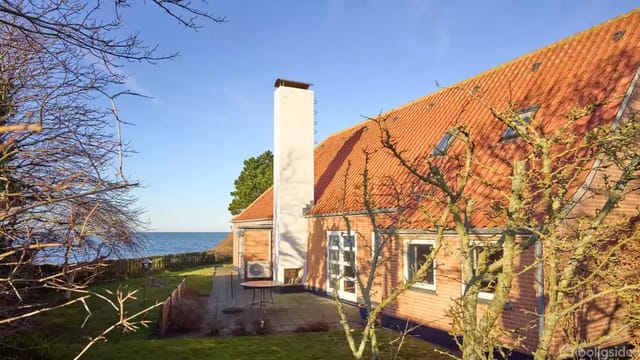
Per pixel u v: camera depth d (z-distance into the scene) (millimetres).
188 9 4891
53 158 5523
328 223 15773
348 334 4305
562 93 10211
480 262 4211
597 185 7945
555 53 11883
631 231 6918
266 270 18984
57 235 4441
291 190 17531
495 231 8039
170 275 24984
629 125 4441
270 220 20062
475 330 3828
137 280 21625
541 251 6551
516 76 12570
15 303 5176
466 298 3959
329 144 22875
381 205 12273
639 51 9281
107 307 13930
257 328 10844
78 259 4086
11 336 6801
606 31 10828
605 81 9320
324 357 8430
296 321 11969
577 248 4254
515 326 8031
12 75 6199
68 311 13055
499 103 12109
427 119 15094
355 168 16953
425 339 10109
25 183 4672
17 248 3480
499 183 9250
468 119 12719
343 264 14594
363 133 19719
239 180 45531
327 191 17625
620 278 5965
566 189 4371
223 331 10930
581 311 7375
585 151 7387
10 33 6004
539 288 7422
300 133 17922
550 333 3945
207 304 14766
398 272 11359
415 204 11031
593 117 8672
